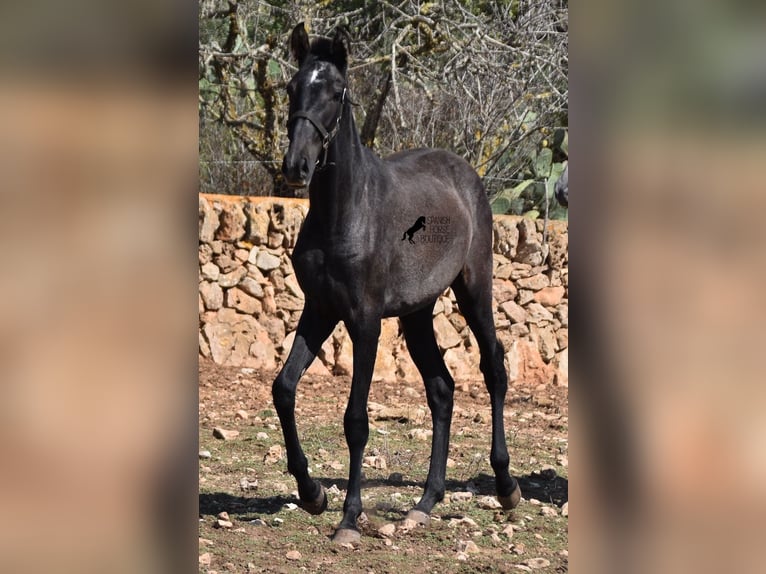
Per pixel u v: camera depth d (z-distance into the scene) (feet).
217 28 103.86
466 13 103.45
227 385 86.38
